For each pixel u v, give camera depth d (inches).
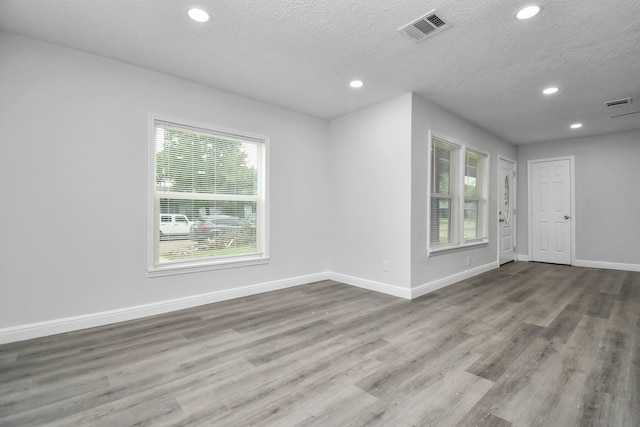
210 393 67.9
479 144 192.5
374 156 154.8
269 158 152.3
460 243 173.0
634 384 70.7
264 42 98.6
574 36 94.3
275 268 155.3
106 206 108.0
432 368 78.4
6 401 64.8
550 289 155.2
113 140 109.3
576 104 152.9
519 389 69.2
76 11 82.9
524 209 241.4
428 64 113.2
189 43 99.3
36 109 96.2
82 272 103.7
